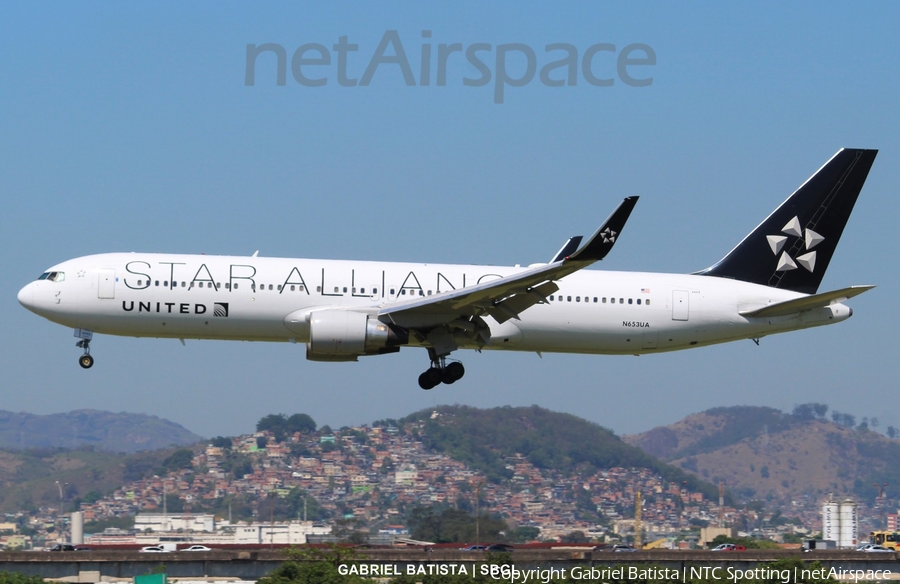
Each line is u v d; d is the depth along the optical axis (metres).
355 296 126.25
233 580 115.44
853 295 128.38
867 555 134.25
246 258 127.94
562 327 130.62
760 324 135.38
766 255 139.75
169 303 124.06
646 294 132.62
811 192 140.75
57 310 123.88
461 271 129.75
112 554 114.25
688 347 136.50
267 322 125.44
